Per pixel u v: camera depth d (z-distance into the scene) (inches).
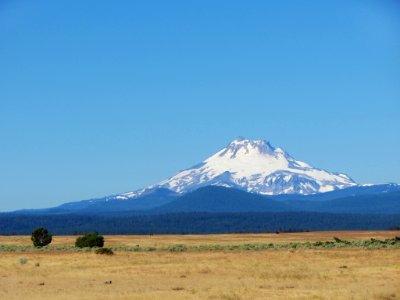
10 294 2410.2
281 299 2174.0
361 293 2299.5
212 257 4160.9
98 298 2245.3
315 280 2790.4
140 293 2374.5
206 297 2245.3
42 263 3789.4
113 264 3695.9
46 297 2301.9
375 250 4690.0
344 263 3614.7
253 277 2950.3
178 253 4685.0
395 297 2235.5
